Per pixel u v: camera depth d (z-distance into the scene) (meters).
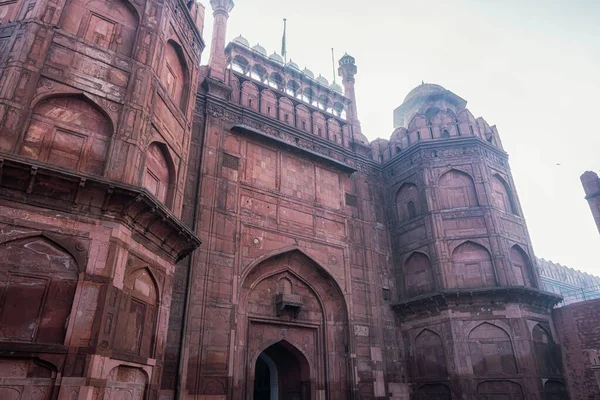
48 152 5.40
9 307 4.53
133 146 5.97
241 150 10.49
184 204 9.09
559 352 10.75
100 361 4.79
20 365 4.42
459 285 11.02
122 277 5.39
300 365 10.30
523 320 10.22
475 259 11.21
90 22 6.47
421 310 11.31
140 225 5.85
